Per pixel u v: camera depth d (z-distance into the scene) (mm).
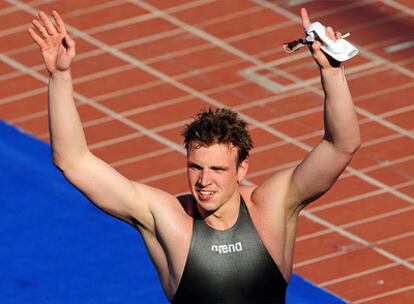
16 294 39250
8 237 41969
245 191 23328
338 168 22609
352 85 52156
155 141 48844
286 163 47688
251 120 49938
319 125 49656
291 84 51875
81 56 53625
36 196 44062
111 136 49188
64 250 41250
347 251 43094
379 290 41406
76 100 51156
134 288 39375
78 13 56062
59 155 22625
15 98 51438
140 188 22953
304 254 42875
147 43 54281
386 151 48500
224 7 56188
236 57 53469
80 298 39062
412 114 50625
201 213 22906
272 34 54719
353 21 55375
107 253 41000
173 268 22859
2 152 47031
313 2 56438
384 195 46031
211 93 51531
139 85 51906
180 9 56156
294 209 23109
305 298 40281
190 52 53781
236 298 22781
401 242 43688
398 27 55094
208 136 22031
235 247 22734
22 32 55094
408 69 53062
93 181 22688
